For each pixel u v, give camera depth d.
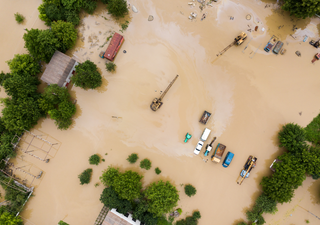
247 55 40.25
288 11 39.09
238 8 40.22
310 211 39.06
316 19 39.12
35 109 37.25
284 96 39.94
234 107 40.41
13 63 36.81
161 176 40.88
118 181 35.62
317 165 33.62
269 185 36.53
